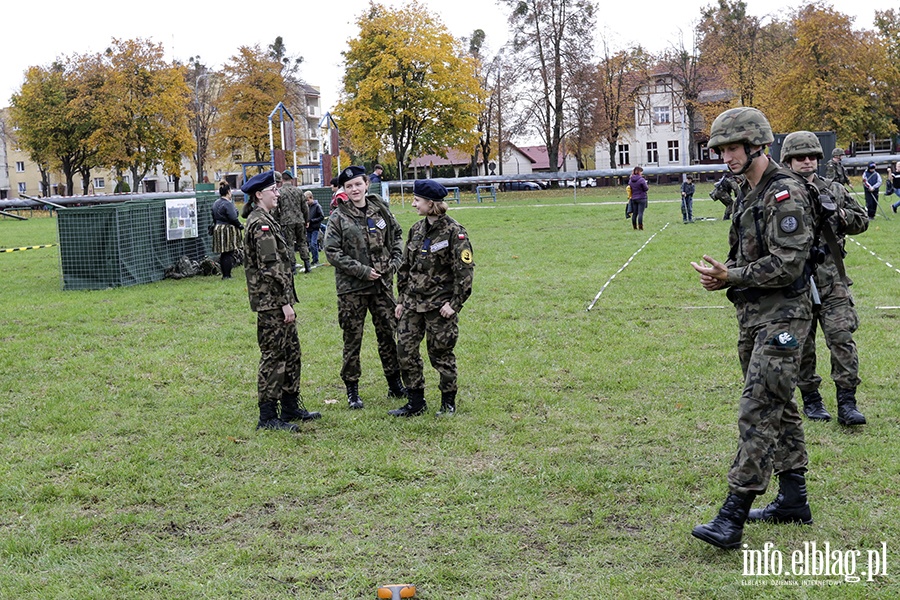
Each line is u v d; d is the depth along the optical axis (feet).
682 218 83.46
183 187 290.56
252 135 202.69
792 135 19.48
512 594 12.69
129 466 18.71
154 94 195.42
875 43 176.55
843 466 17.16
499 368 26.32
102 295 45.24
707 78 201.67
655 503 15.80
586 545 14.26
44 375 27.40
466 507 15.96
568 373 25.52
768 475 13.61
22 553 14.65
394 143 182.19
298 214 48.96
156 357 29.40
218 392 24.88
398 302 22.06
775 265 13.47
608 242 62.59
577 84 177.06
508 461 18.38
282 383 21.25
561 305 36.50
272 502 16.61
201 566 13.97
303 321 35.22
